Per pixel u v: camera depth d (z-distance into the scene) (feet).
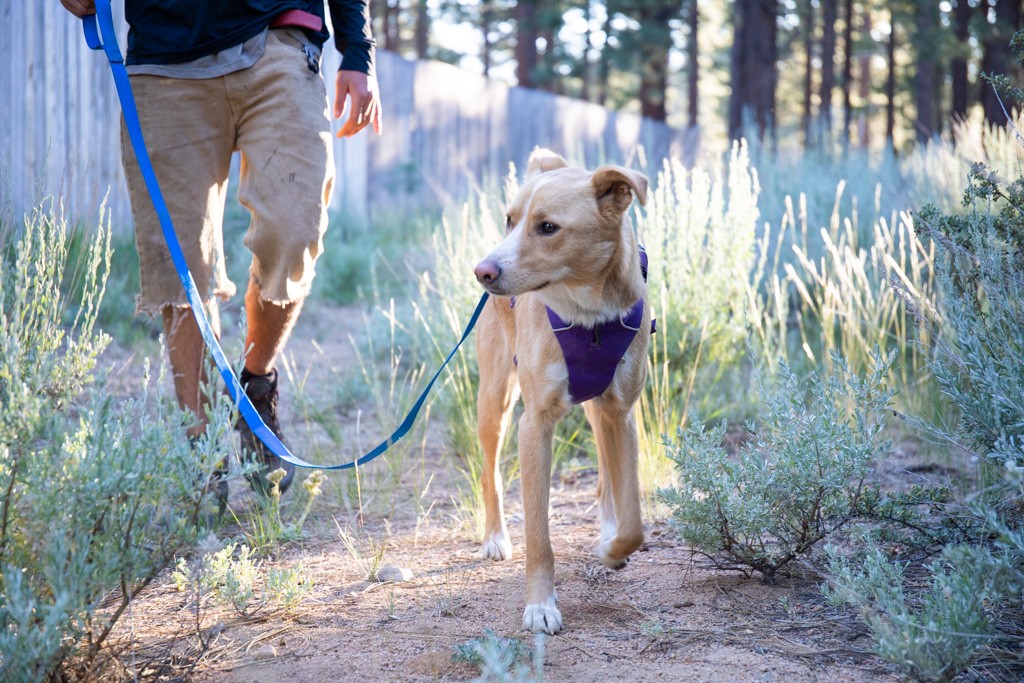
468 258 18.98
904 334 15.99
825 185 25.96
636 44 95.04
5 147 11.64
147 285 11.68
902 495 10.24
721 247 18.58
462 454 15.94
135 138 10.02
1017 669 7.76
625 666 8.20
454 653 8.35
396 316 23.77
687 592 10.05
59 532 7.01
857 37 119.85
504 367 11.67
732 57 72.08
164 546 7.95
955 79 66.74
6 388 8.18
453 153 52.42
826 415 10.14
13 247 9.91
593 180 9.98
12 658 6.68
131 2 11.73
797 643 8.57
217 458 8.12
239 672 8.20
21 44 22.97
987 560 7.39
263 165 11.68
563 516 13.33
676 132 77.92
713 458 10.09
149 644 8.71
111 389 15.70
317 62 12.22
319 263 33.19
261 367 12.92
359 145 44.27
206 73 11.53
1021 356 9.27
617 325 9.94
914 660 7.15
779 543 10.59
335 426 16.74
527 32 97.19
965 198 11.38
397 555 11.66
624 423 10.31
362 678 8.04
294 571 9.68
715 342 18.29
